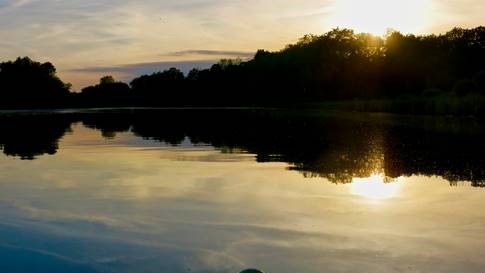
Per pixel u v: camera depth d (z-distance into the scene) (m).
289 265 9.18
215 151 23.81
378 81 88.62
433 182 15.48
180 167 19.12
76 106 122.19
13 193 14.91
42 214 12.56
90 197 14.26
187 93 122.56
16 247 10.23
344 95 93.44
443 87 78.25
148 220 11.90
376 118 48.53
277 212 12.41
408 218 11.82
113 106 123.81
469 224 11.34
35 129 40.69
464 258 9.42
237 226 11.35
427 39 91.88
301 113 63.84
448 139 26.58
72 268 9.18
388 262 9.28
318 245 10.13
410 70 85.06
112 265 9.27
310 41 107.00
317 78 96.94
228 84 118.00
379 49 94.44
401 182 15.55
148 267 9.16
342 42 98.19
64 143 28.78
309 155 21.67
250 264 9.23
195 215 12.26
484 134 28.83
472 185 14.97
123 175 17.56
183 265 9.22
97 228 11.36
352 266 9.12
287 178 16.50
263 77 105.81
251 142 27.34
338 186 15.14
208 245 10.19
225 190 14.89
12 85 119.00
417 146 23.83
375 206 12.88
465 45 86.19
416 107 55.66
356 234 10.75
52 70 123.56
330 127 37.00
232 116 57.28
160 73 126.94
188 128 39.16
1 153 24.16
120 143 28.38
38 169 19.09
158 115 64.12
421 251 9.78
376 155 21.14
